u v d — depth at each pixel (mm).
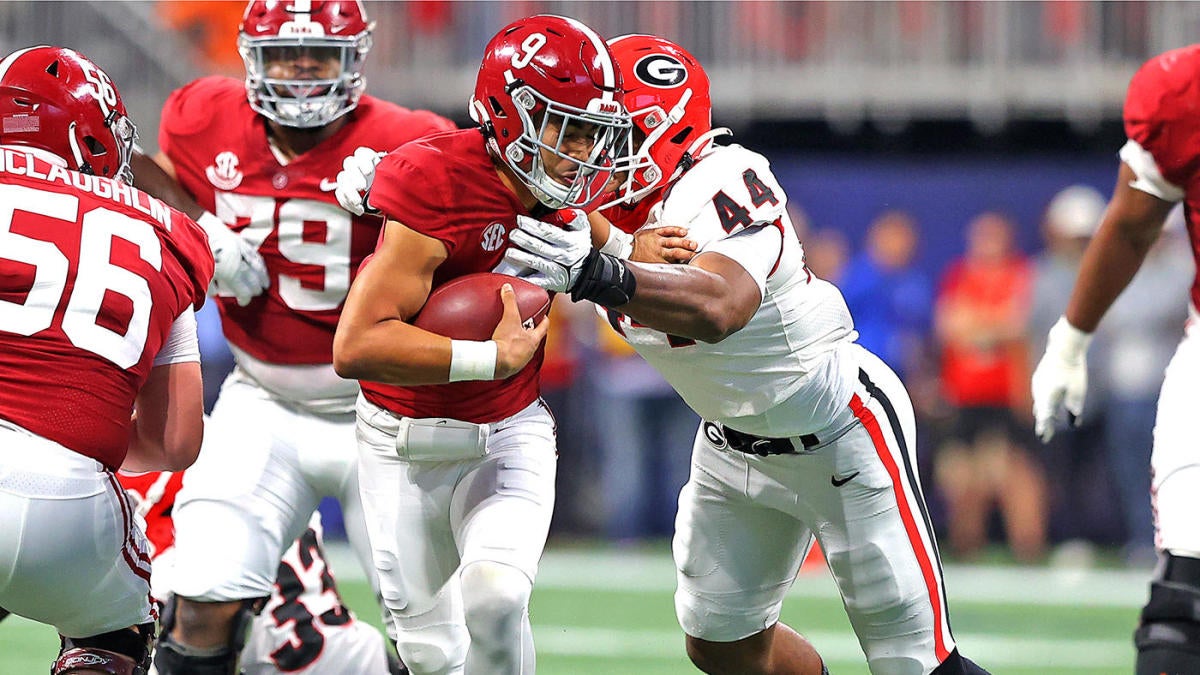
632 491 32281
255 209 13820
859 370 11992
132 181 12844
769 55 36188
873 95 35594
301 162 13805
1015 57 35594
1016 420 31578
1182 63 11383
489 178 10562
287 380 13781
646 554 31016
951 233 36219
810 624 22562
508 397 11477
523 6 36406
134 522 10875
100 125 11039
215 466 13531
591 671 18844
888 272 31375
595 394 32844
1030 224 35906
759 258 10820
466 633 12000
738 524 12578
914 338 31328
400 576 11695
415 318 10492
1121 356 29594
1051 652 20688
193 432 11289
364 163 11133
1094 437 33156
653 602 24750
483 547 11055
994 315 30781
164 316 10820
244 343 13938
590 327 32750
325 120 13688
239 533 13234
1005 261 31031
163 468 11508
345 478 13828
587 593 25781
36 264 10344
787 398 11633
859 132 36375
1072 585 27516
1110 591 26781
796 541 12766
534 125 10289
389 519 11625
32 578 10297
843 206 36531
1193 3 35062
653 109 10953
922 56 35875
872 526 11992
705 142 11383
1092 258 12750
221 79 14680
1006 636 21984
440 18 36438
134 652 11055
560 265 10102
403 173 10352
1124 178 11992
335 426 13891
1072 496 33438
